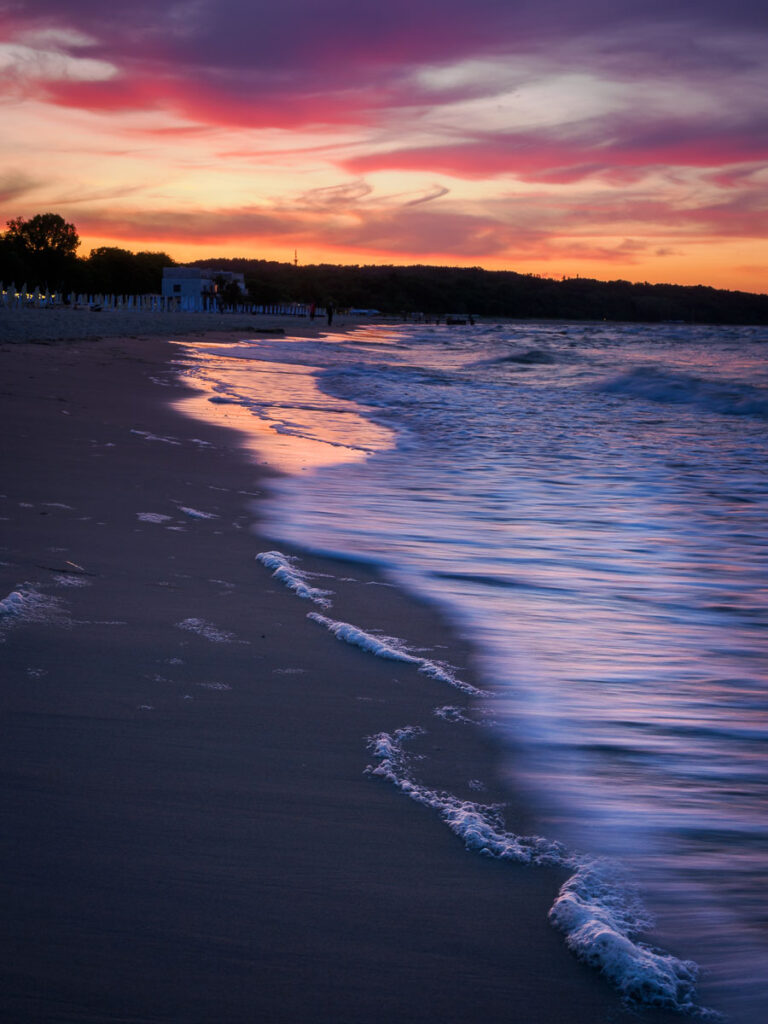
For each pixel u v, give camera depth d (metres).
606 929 1.87
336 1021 1.61
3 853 2.05
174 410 11.83
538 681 3.49
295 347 37.53
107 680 3.14
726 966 1.83
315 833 2.25
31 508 5.65
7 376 13.26
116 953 1.74
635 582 5.03
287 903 1.95
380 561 5.20
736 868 2.20
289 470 8.21
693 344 51.41
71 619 3.72
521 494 7.71
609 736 3.00
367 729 2.93
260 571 4.74
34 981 1.65
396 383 20.89
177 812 2.30
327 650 3.64
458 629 4.08
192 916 1.87
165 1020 1.58
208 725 2.85
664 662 3.75
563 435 12.14
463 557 5.43
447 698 3.25
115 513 5.75
